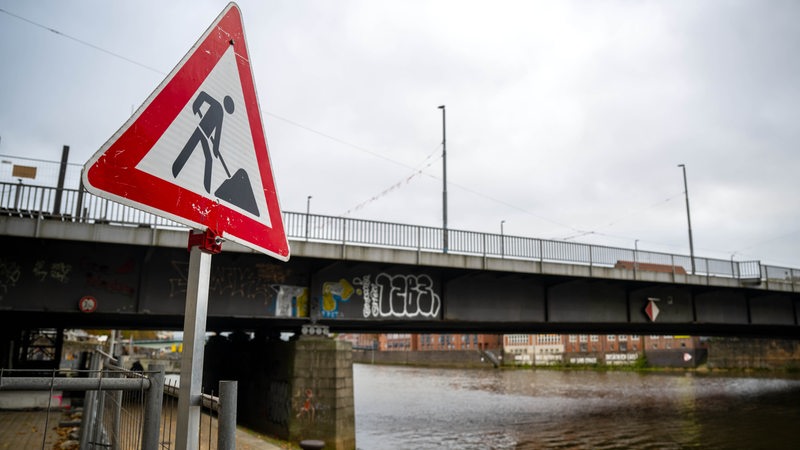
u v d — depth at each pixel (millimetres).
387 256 22016
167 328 32531
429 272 24359
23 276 17422
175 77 2879
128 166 2600
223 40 3209
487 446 25750
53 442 14797
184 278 19250
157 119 2756
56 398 21359
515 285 26750
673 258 30594
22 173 16938
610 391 59000
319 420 19406
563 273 26250
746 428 31422
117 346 66062
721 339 95500
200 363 2750
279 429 20219
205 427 8922
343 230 21406
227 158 3115
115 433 4871
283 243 3445
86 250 18266
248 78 3348
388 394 55656
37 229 16578
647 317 30438
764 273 33375
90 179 2465
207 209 2928
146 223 17812
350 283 22516
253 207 3248
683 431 30453
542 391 59406
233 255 20438
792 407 42094
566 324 29906
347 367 20203
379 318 22844
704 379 79062
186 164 2861
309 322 21891
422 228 23078
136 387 3332
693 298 32500
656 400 48469
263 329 24859
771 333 45125
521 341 127938
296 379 19766
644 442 27031
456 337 142875
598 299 29219
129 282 18625
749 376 85062
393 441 26922
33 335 37094
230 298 20391
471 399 49906
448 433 29359
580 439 27734
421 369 121875
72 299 17844
